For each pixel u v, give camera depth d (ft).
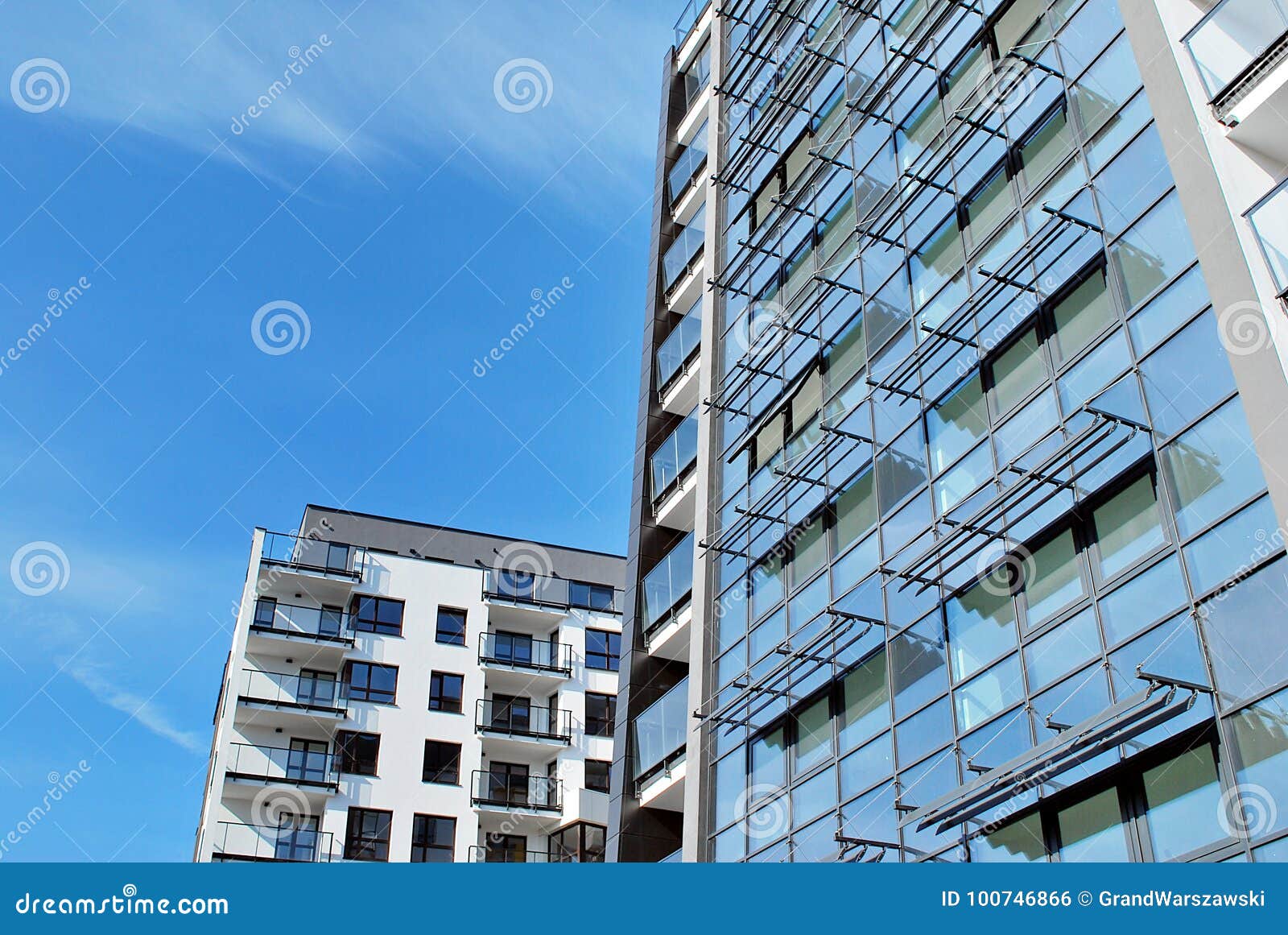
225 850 150.30
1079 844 46.78
